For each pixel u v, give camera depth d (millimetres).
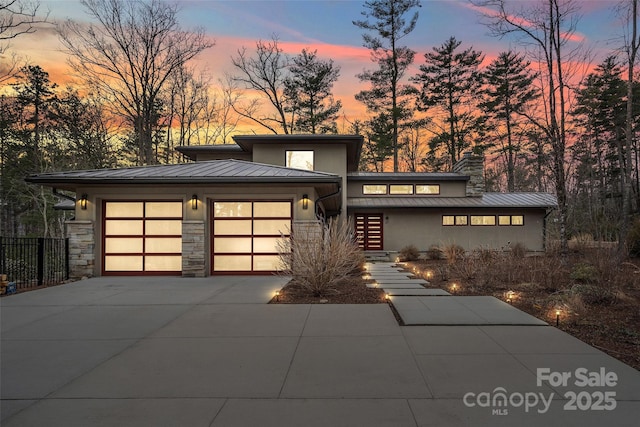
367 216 20031
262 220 11609
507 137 30484
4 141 24750
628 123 13625
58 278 10984
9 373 3967
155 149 29109
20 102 24656
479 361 4211
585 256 12289
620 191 28875
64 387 3605
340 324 5820
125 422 2947
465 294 8367
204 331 5480
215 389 3535
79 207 11289
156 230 11523
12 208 30797
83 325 5836
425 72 32125
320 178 10656
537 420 2951
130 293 8508
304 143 17938
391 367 4051
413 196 20922
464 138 32344
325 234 9211
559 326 5641
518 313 6406
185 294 8367
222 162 13586
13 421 2973
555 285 8758
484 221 19906
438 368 4008
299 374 3879
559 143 12922
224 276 11312
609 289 7336
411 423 2914
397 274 11898
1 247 10047
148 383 3684
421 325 5715
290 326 5719
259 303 7387
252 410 3131
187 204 11305
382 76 31328
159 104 26219
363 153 37250
